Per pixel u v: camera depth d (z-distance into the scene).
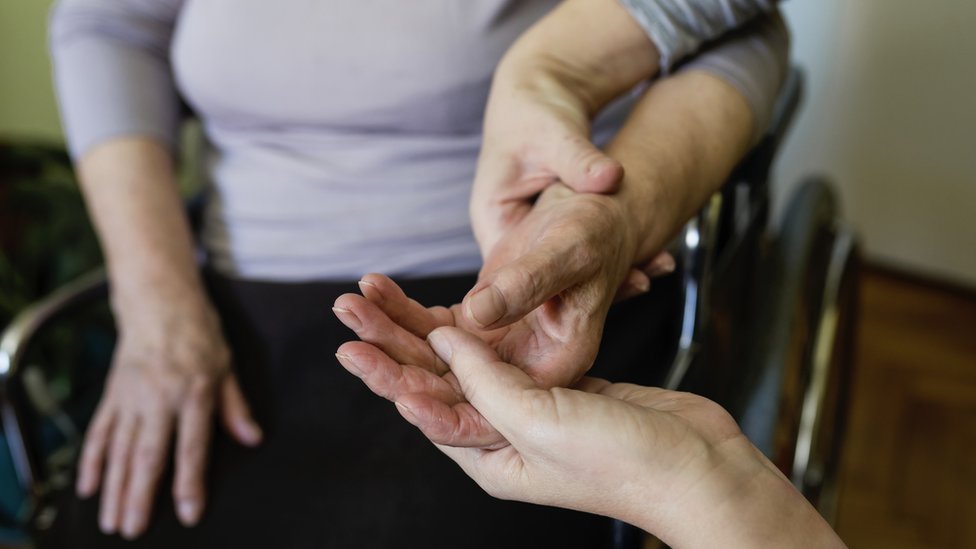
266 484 0.85
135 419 0.90
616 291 0.71
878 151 1.94
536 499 0.64
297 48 0.90
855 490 1.48
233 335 0.92
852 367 1.12
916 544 1.39
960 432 1.59
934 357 1.80
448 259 0.90
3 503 1.26
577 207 0.69
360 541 0.80
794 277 0.93
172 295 0.93
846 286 1.03
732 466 0.61
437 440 0.63
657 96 0.80
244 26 0.91
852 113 1.93
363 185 0.91
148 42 1.03
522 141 0.74
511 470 0.64
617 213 0.70
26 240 1.55
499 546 0.78
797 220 0.99
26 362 0.92
